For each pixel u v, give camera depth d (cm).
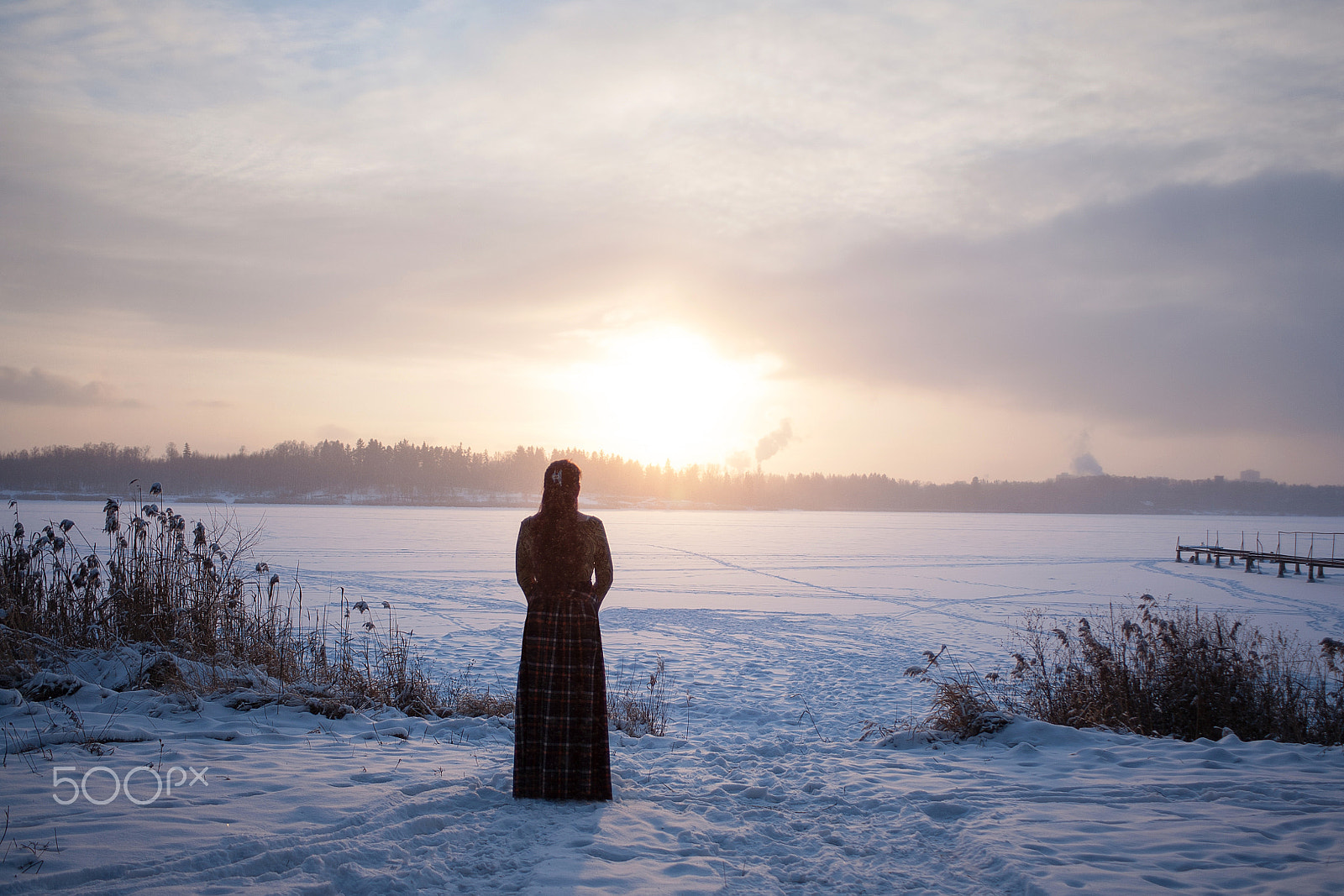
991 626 1892
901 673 1280
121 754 472
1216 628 868
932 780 499
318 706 623
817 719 930
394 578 2659
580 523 439
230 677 668
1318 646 1504
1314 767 532
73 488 16775
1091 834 391
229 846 328
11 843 321
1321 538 7912
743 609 2188
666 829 390
